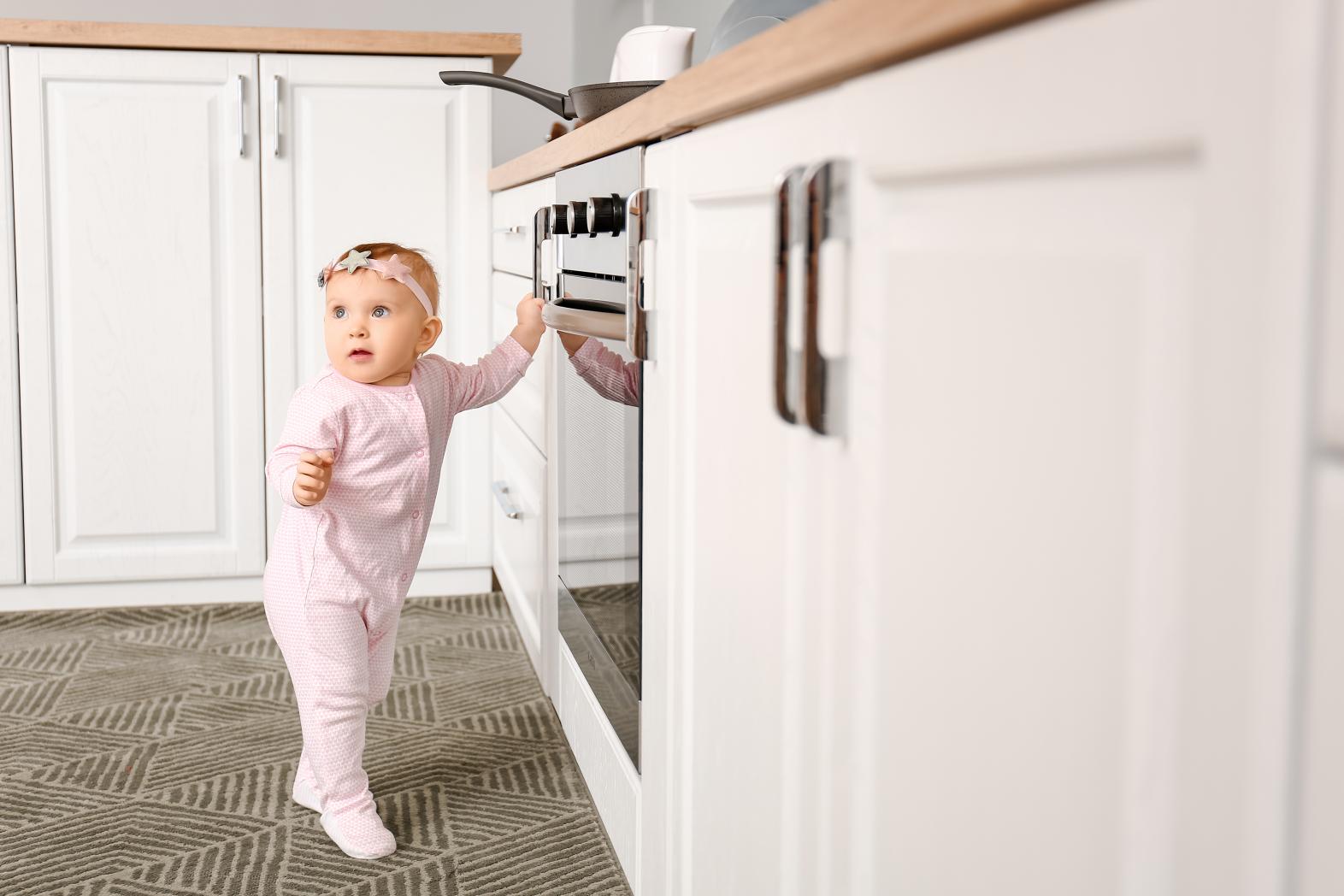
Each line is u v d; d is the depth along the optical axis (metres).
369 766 1.95
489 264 2.76
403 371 1.73
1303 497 0.40
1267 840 0.43
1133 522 0.48
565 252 1.67
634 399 1.31
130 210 2.64
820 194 0.74
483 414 2.84
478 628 2.68
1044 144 0.52
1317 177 0.39
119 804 1.81
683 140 1.04
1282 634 0.41
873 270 0.70
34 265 2.62
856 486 0.74
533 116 3.64
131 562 2.75
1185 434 0.45
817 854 0.83
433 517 2.88
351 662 1.68
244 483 2.77
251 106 2.64
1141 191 0.47
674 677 1.16
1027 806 0.58
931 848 0.67
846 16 0.69
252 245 2.68
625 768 1.43
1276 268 0.40
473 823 1.75
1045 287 0.54
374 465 1.68
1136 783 0.49
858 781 0.76
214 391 2.72
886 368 0.69
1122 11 0.47
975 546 0.60
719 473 0.99
